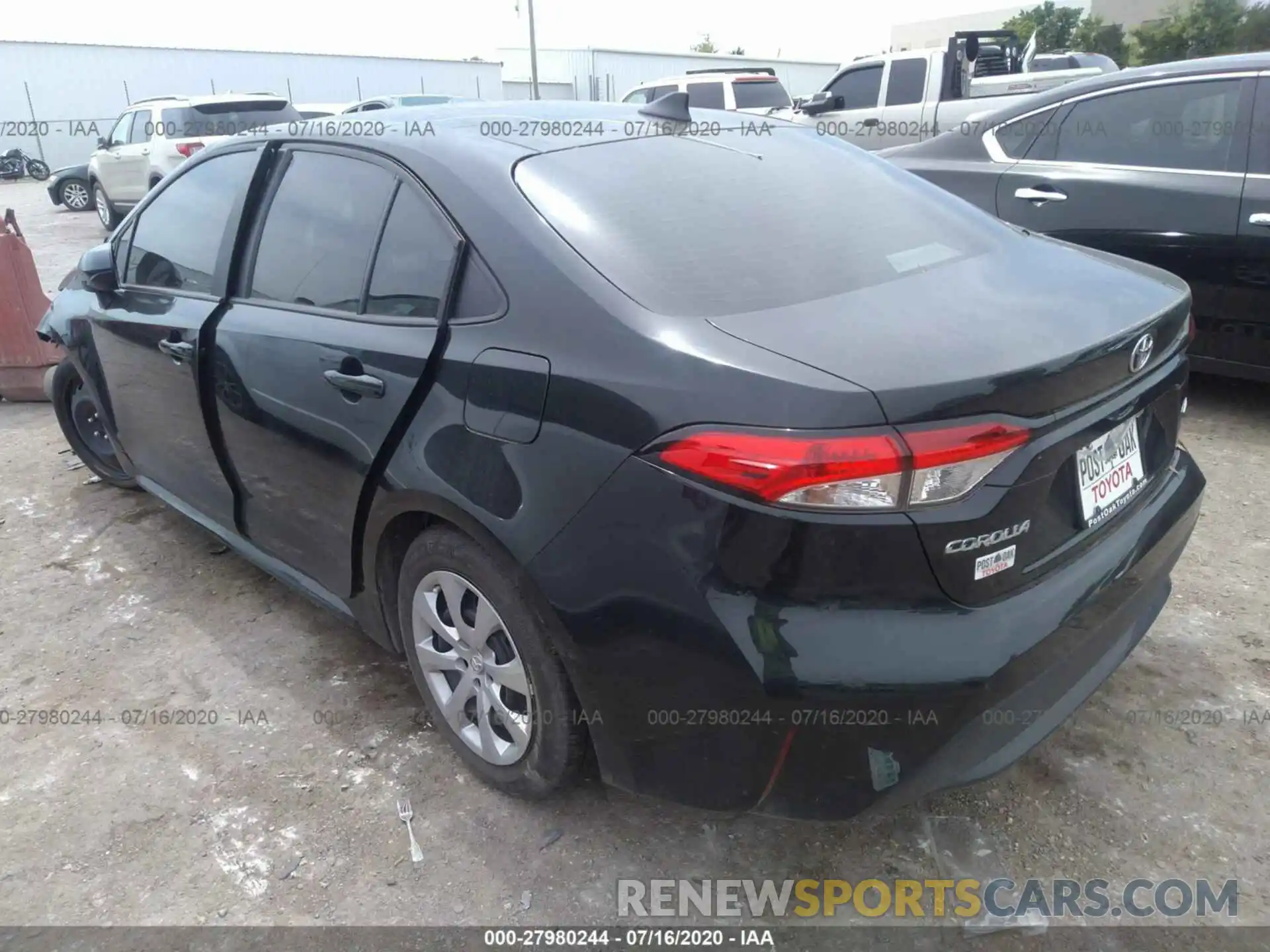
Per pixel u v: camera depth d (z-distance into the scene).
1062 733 2.61
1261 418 4.75
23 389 5.64
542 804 2.42
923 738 1.76
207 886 2.21
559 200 2.21
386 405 2.30
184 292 3.16
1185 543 2.43
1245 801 2.37
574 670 2.01
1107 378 1.97
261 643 3.15
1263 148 4.33
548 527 1.95
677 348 1.83
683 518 1.76
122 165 13.32
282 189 2.83
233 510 3.10
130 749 2.67
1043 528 1.89
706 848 2.29
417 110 2.79
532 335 2.02
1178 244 4.54
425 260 2.31
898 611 1.72
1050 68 12.95
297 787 2.51
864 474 1.65
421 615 2.46
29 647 3.17
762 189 2.46
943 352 1.80
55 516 4.13
